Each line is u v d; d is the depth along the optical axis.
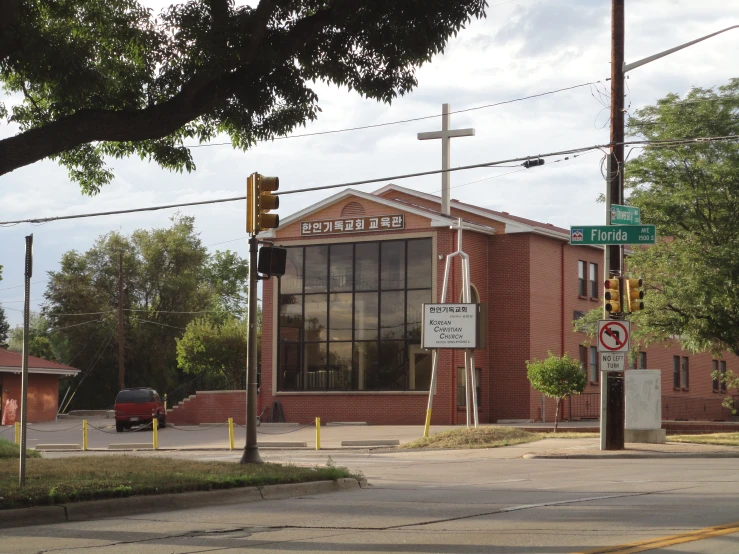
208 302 77.00
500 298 44.16
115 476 14.78
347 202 44.06
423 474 19.16
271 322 45.28
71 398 65.88
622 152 24.95
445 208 42.22
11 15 14.52
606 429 25.05
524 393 43.41
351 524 11.34
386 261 43.03
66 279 71.44
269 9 15.52
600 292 49.59
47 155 15.14
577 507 12.60
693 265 30.70
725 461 22.20
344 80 17.27
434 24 16.20
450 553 9.15
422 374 42.03
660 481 16.45
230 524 11.55
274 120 17.52
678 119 32.22
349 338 43.53
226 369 60.41
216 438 37.34
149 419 43.91
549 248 45.66
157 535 10.70
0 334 75.94
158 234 75.56
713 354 34.31
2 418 51.75
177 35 16.39
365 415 42.75
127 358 70.31
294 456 26.23
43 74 16.64
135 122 15.58
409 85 17.38
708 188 31.91
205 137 18.81
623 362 24.84
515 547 9.41
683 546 9.26
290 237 45.03
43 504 12.28
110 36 17.45
